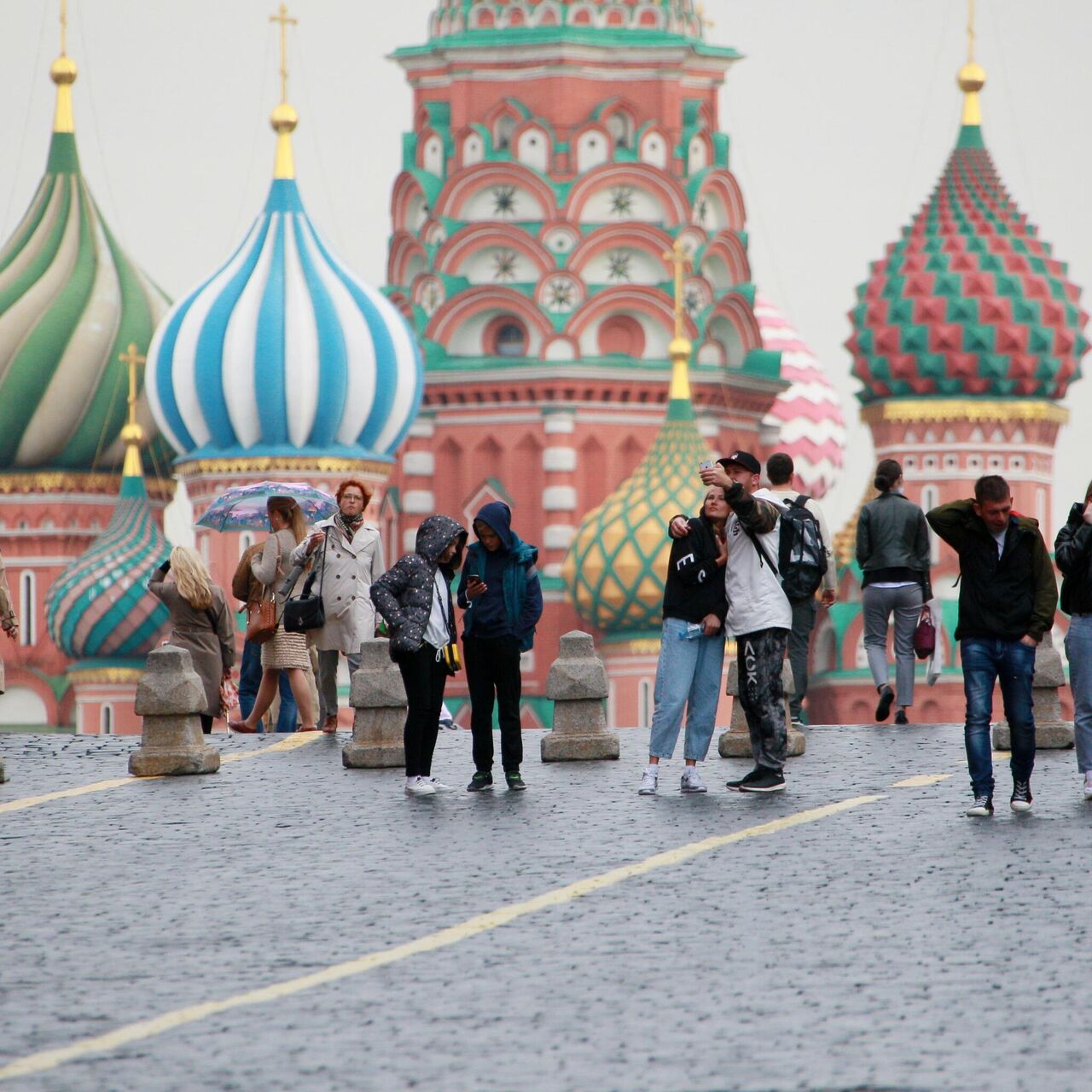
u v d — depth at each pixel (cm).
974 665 4788
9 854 4488
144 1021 3169
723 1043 3012
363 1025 3128
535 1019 3144
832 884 4016
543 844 4497
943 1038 3019
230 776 5628
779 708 5147
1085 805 4888
